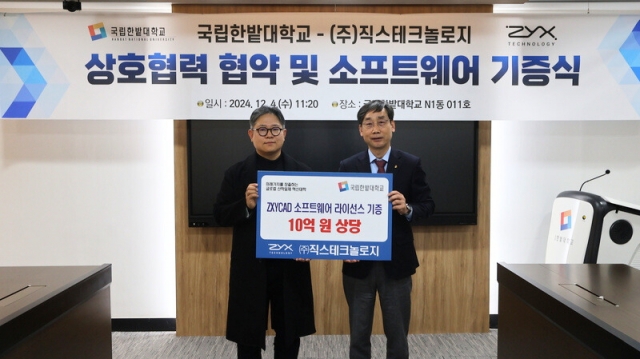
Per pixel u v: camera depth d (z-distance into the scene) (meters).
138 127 3.55
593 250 3.00
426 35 3.27
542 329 1.80
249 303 2.41
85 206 3.58
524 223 3.67
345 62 3.28
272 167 2.53
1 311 1.55
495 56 3.29
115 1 3.31
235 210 2.42
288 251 2.45
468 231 3.54
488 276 3.56
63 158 3.55
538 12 3.39
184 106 3.29
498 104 3.31
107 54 3.25
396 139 3.43
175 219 3.46
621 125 3.63
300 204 2.45
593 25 3.29
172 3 3.30
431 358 3.17
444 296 3.56
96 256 3.61
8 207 3.55
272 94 3.29
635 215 3.08
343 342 3.43
